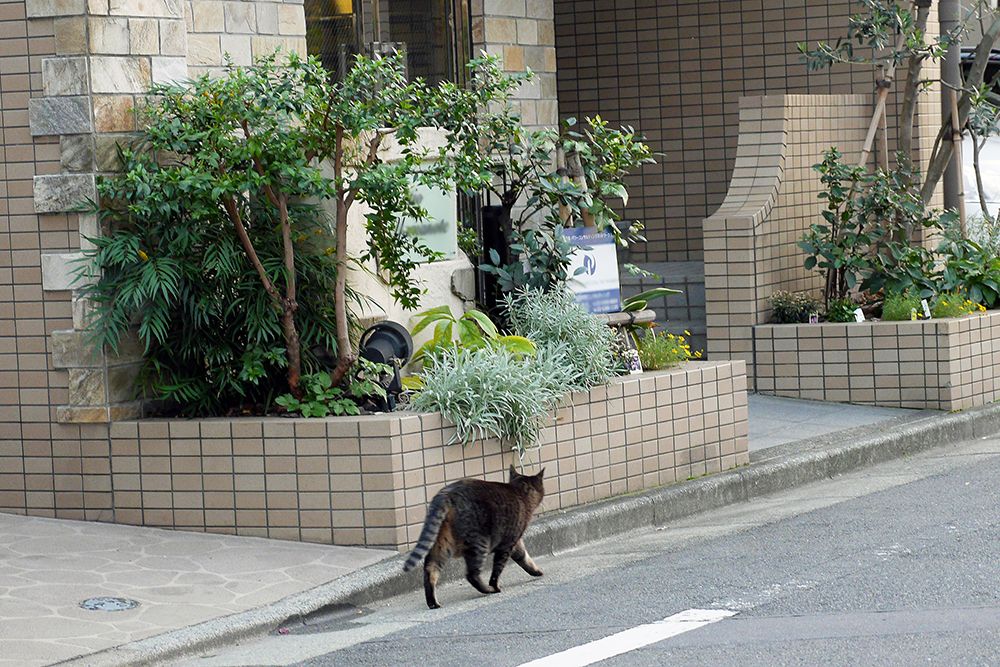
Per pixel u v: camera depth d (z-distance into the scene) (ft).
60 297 28.68
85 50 28.17
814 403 41.50
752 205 42.80
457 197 37.11
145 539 27.91
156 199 27.40
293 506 27.71
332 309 30.17
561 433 30.27
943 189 49.21
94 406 28.58
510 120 36.11
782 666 20.33
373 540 27.27
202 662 22.20
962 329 40.86
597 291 35.96
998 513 29.94
